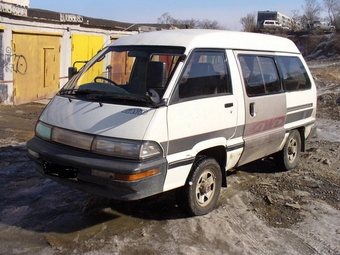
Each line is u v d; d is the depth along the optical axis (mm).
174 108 4152
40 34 12477
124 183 3799
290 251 4156
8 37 11234
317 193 5855
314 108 7117
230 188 5836
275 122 5887
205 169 4688
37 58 12562
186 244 4164
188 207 4609
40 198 5102
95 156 3979
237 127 5043
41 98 13008
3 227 4305
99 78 4836
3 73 11281
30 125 9266
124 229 4406
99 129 4020
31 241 4062
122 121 3980
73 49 14055
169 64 4426
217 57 4859
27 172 5992
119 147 3865
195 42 4621
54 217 4602
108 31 15750
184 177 4359
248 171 6707
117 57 4895
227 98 4844
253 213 5023
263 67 5680
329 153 8008
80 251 3914
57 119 4406
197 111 4410
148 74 3936
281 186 6047
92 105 4270
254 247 4199
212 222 4684
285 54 6363
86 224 4473
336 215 5098
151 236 4285
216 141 4699
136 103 4109
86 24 14352
